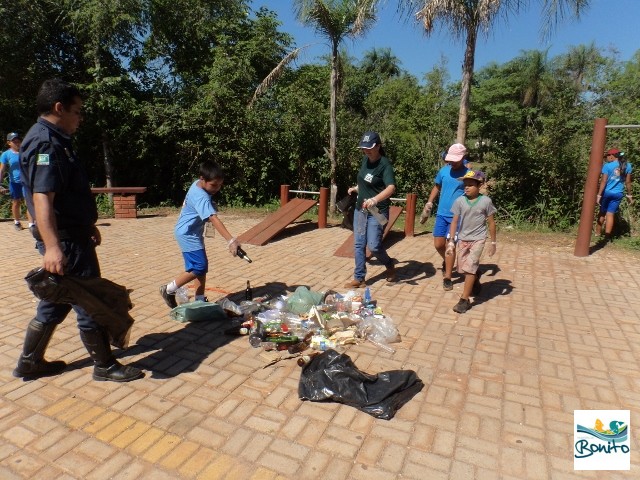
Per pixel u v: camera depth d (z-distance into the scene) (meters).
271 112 13.08
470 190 4.80
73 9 12.22
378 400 3.11
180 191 14.13
